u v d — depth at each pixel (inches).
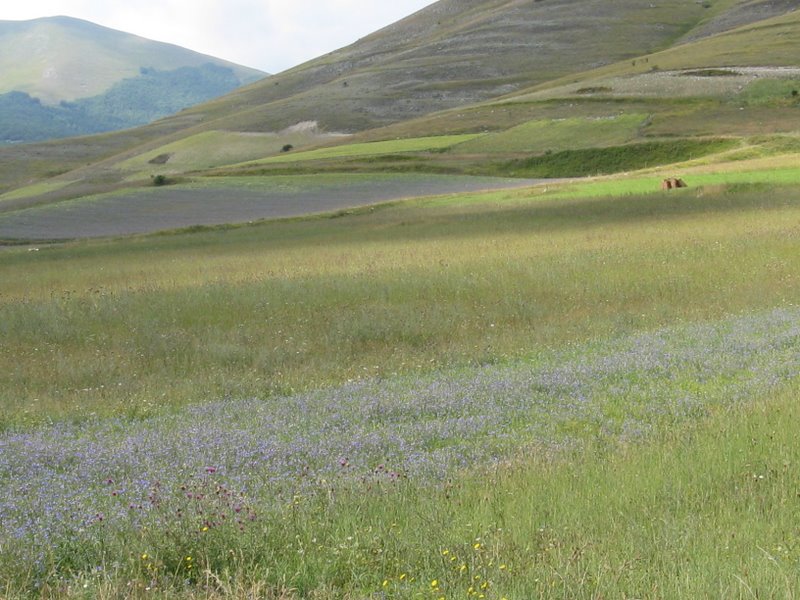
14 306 1009.5
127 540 292.8
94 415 536.1
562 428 451.5
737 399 481.7
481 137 4303.6
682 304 863.7
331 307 916.6
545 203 2148.1
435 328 791.1
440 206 2330.2
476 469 374.6
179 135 7091.5
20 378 665.0
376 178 3373.5
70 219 2672.2
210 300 984.9
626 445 398.9
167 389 609.9
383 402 515.2
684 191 2112.5
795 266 1045.8
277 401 548.7
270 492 356.8
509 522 301.3
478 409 493.0
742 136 3531.0
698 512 310.5
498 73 7396.7
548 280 1024.9
